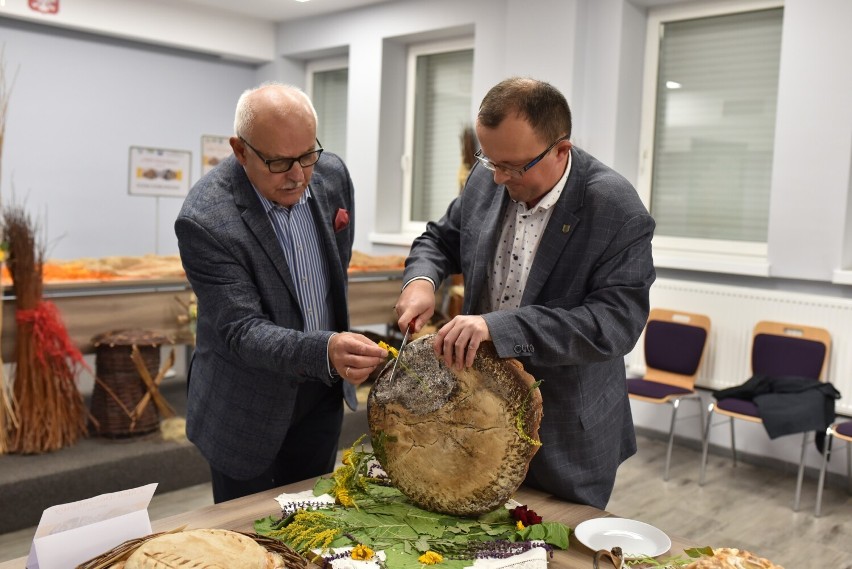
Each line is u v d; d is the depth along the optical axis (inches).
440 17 225.6
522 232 63.2
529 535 51.8
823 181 154.0
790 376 152.6
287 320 67.0
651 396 156.2
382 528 52.2
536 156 55.4
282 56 276.5
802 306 155.8
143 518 47.4
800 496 147.7
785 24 156.9
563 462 61.1
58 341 133.4
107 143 246.8
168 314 153.8
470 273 66.9
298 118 58.6
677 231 189.6
